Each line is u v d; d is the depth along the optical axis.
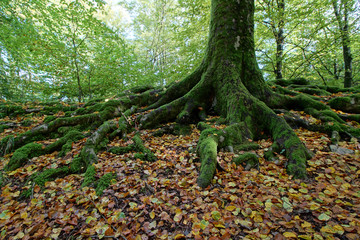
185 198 2.53
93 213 2.38
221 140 3.63
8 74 8.17
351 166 2.89
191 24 10.91
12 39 6.75
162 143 4.54
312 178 2.77
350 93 6.59
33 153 3.89
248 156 3.30
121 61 9.02
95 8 6.27
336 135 3.83
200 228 2.01
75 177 3.24
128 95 6.59
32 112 6.24
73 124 4.97
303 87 7.31
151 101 6.48
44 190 2.93
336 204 2.15
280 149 3.54
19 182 3.16
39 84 8.18
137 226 2.10
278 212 2.13
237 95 4.73
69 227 2.16
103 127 4.53
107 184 2.94
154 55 20.48
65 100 8.78
